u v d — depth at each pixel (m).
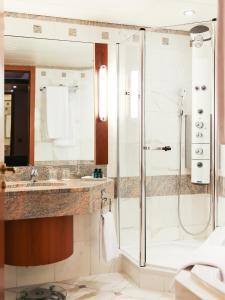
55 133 2.87
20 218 2.21
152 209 3.21
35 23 2.81
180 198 3.30
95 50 2.96
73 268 2.91
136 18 2.91
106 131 3.01
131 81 3.03
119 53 3.04
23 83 2.79
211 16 2.86
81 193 2.37
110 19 2.93
